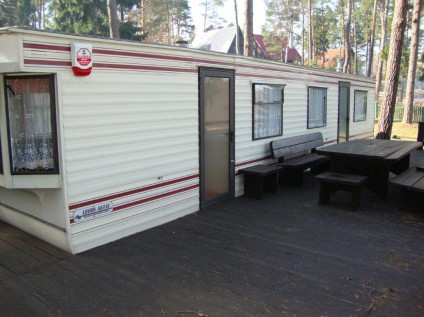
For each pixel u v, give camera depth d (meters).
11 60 3.49
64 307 3.08
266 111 6.89
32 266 3.78
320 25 47.56
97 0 26.11
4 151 3.87
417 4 17.28
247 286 3.40
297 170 7.07
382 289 3.34
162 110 4.84
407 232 4.72
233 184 6.20
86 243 4.15
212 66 5.54
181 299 3.19
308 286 3.40
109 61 4.17
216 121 5.74
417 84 69.19
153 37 36.22
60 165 3.85
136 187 4.62
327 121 9.32
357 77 10.77
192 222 5.08
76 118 3.93
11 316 2.96
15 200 4.65
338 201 6.12
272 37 48.16
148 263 3.86
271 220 5.18
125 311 3.02
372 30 37.25
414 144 6.90
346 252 4.13
